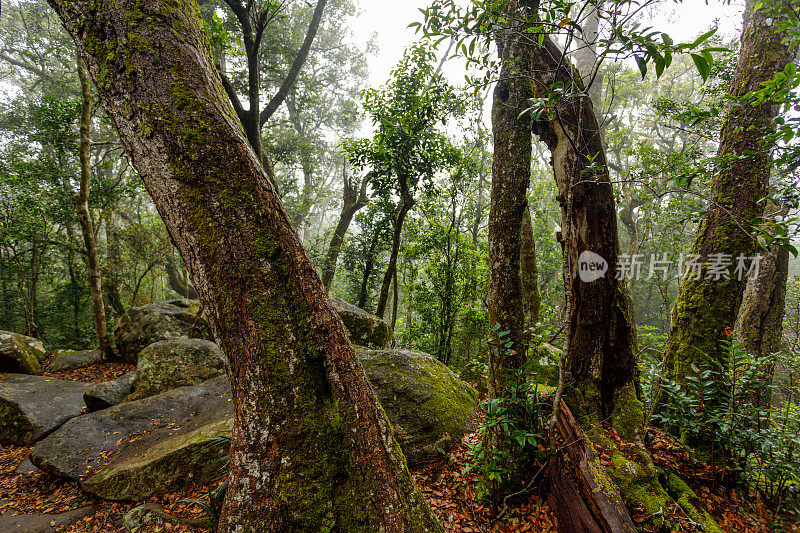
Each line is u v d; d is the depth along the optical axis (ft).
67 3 5.78
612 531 8.64
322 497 5.64
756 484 10.98
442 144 27.50
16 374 26.04
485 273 29.53
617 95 51.24
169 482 12.73
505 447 10.76
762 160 14.07
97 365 29.14
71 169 40.42
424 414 14.71
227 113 6.28
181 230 5.82
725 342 12.51
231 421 14.35
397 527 5.92
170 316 29.81
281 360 5.79
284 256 6.07
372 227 36.73
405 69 27.14
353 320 25.70
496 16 9.55
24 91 55.26
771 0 9.41
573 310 12.60
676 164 18.04
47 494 13.99
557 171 12.82
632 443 11.59
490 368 11.41
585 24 32.32
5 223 33.40
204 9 38.14
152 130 5.64
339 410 6.14
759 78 14.56
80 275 42.80
